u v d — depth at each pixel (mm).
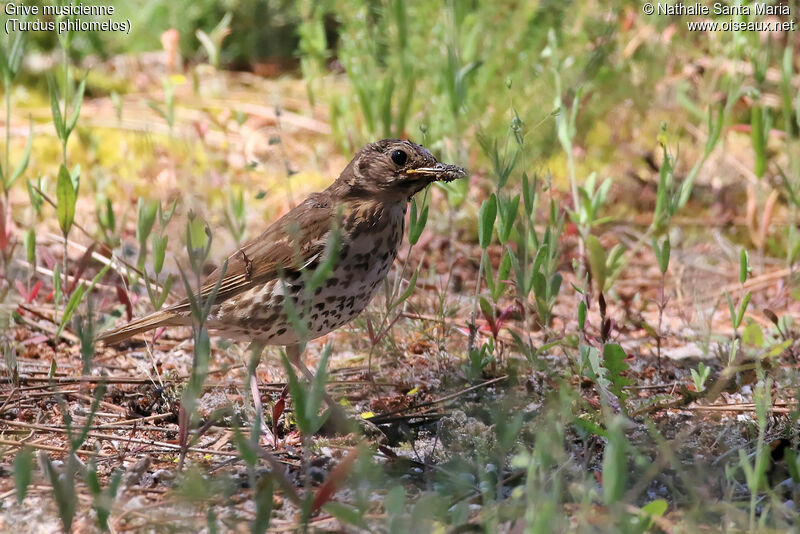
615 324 11117
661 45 15984
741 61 15188
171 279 9570
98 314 11555
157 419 9195
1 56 11750
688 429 8742
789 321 11109
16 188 14617
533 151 13500
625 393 8680
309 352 11148
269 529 7051
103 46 19203
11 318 10969
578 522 6742
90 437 8789
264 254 9070
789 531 6625
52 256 11977
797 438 8367
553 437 7426
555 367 10219
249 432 8922
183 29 19125
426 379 10180
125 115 17219
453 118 13117
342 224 9117
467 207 14250
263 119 17094
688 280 13102
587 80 15047
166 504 7418
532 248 11336
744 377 9828
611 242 13977
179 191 14156
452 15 13422
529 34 15758
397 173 9172
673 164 10930
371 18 16531
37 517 7258
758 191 13781
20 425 8836
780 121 15805
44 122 16781
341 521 6938
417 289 12281
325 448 8688
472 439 8641
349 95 16328
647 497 7566
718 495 7566
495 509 6781
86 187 14938
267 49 19406
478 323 11492
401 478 8055
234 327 9289
